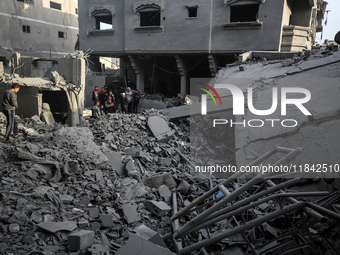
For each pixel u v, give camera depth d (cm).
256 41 1861
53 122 1141
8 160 668
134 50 2197
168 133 1080
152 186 727
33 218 504
